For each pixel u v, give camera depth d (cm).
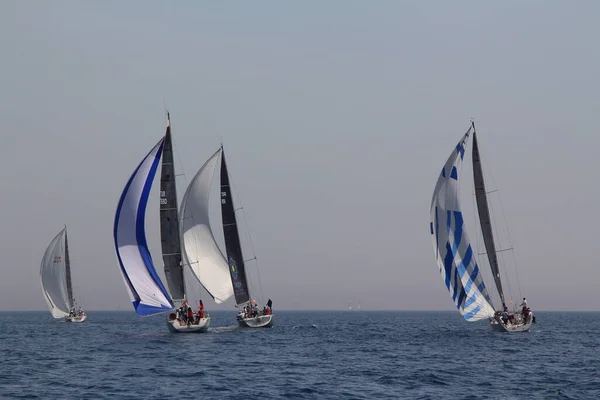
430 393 9394
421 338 19312
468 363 12581
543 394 9394
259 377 10712
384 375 10969
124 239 16275
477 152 17150
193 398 8938
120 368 11675
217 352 14212
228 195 19725
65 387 9738
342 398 9019
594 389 9844
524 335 18075
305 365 12231
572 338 19850
